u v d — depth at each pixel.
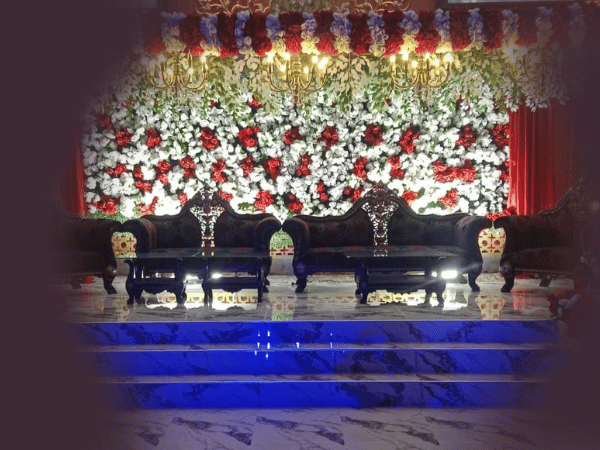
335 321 5.56
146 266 7.24
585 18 6.64
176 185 8.84
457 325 5.52
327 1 8.19
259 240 7.35
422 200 8.76
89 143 8.77
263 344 5.48
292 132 8.77
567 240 7.18
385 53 6.82
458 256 7.21
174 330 5.56
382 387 4.87
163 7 8.23
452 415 4.66
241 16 6.78
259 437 4.24
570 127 8.52
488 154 8.73
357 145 8.76
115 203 8.86
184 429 4.41
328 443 4.12
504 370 5.15
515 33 6.67
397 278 6.67
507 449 4.00
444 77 7.43
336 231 7.80
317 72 7.51
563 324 5.41
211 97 8.28
